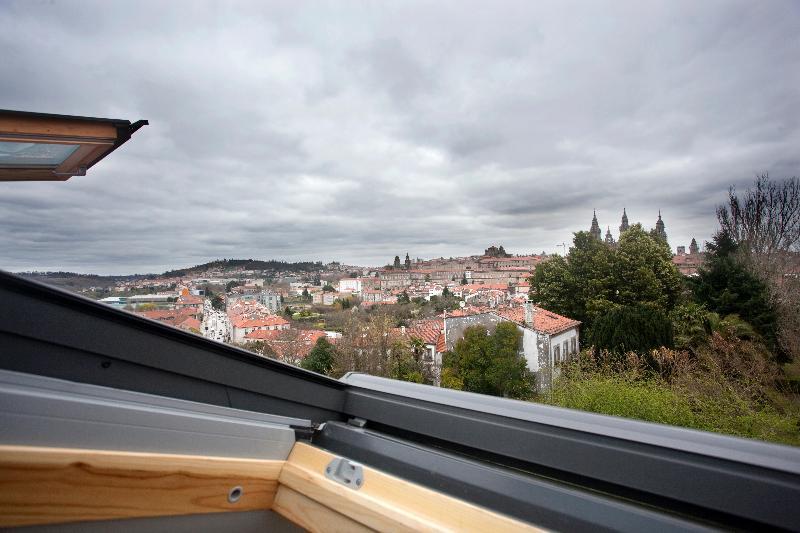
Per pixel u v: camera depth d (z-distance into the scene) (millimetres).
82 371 756
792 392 10312
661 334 19094
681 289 28734
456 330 20875
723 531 653
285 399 1046
